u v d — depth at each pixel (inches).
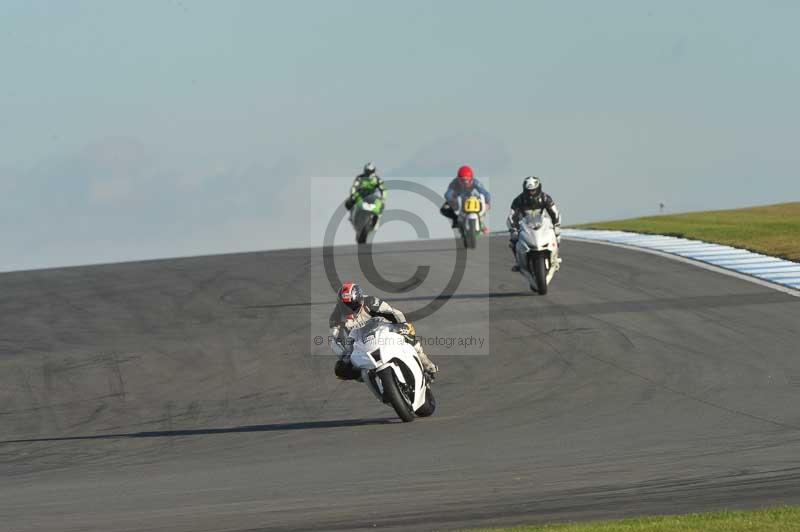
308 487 1249.4
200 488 1293.1
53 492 1344.7
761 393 1788.9
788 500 1039.0
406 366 1717.5
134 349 2657.5
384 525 1015.6
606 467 1267.2
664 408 1722.4
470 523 1008.2
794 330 2340.1
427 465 1350.9
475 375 2148.1
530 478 1224.8
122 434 1904.5
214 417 2004.2
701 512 1005.2
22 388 2361.0
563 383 2006.6
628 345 2297.0
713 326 2436.0
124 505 1201.4
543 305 2819.9
